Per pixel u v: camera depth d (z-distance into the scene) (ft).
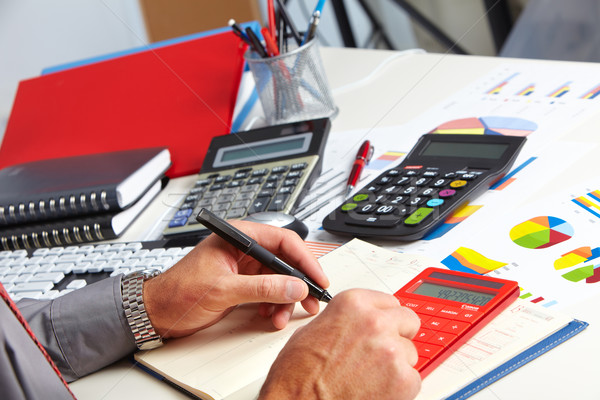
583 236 2.00
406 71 3.98
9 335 1.63
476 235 2.19
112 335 2.00
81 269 2.63
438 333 1.68
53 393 1.68
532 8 6.11
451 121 3.14
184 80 3.70
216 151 3.24
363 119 3.47
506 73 3.55
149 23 8.87
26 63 8.69
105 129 3.71
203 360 1.87
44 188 3.18
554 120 2.84
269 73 3.43
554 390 1.46
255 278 1.92
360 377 1.51
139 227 3.04
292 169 2.88
